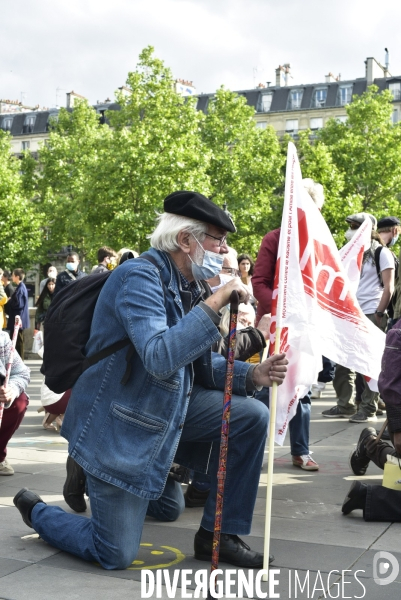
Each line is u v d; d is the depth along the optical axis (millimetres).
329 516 4375
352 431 7461
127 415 3285
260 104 73875
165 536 3959
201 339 3109
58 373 3477
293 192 3781
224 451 3088
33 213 43375
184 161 36875
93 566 3447
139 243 35781
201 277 3387
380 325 7828
